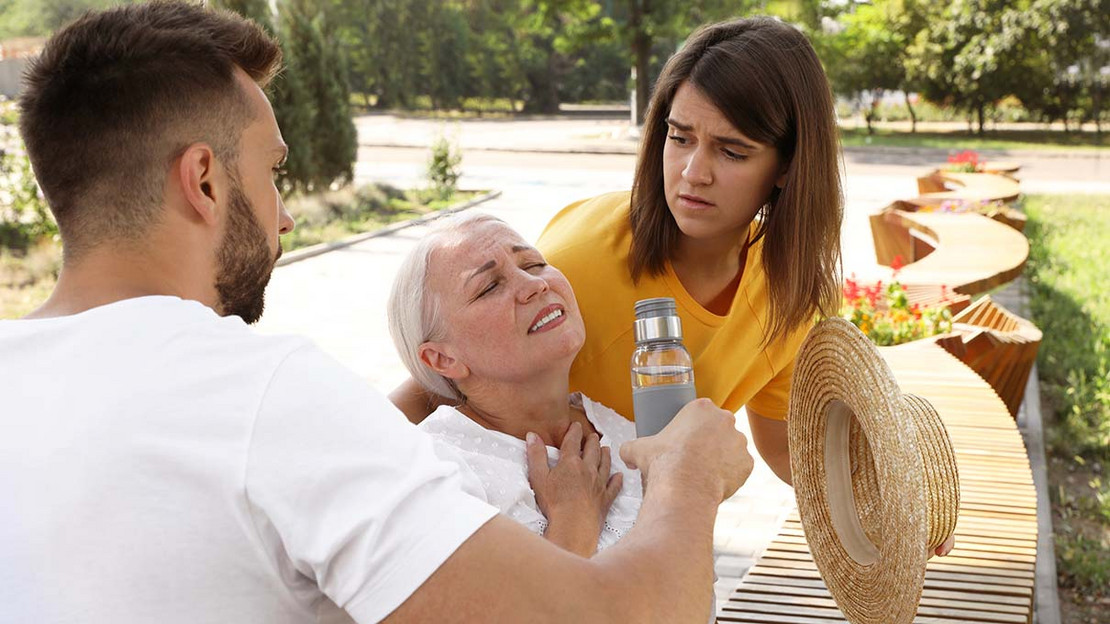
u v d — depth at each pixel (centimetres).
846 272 1105
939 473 217
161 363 123
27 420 121
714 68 209
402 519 118
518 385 206
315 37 1845
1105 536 517
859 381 181
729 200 216
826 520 205
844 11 3775
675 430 160
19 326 128
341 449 120
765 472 589
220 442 119
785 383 266
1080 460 600
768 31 214
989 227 880
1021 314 980
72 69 132
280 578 120
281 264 1308
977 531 336
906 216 997
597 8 3375
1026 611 284
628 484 200
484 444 198
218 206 138
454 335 203
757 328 243
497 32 4884
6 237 1320
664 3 3128
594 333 230
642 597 125
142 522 117
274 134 144
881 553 184
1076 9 3416
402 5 4869
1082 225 1538
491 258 201
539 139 3300
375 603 116
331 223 1625
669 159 219
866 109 3744
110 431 119
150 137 132
